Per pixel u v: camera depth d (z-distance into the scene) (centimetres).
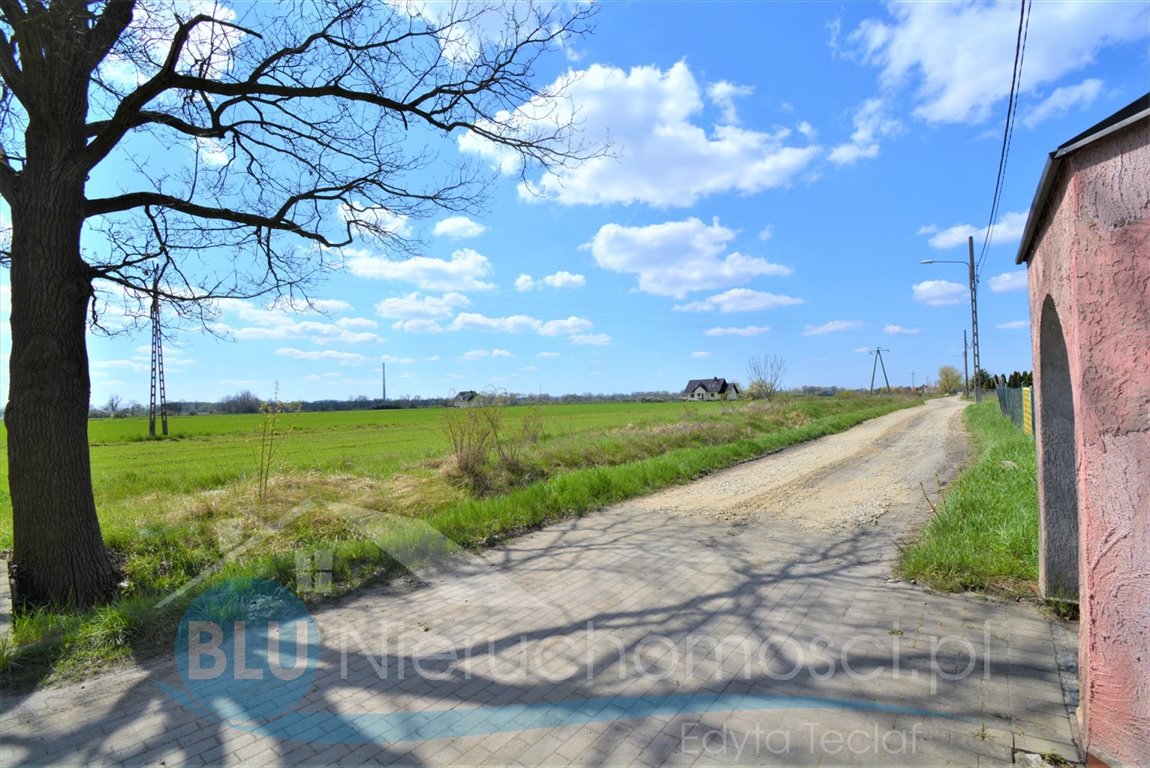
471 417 1098
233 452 2606
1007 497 745
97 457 2355
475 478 1034
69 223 523
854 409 3847
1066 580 452
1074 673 351
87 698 339
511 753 283
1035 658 370
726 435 1881
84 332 538
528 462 1180
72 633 407
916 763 271
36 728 309
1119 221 242
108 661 384
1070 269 268
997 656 374
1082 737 270
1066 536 452
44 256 509
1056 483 453
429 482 1002
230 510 789
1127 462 243
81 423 527
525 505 808
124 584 565
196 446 3067
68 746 293
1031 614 441
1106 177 246
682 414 2783
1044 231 362
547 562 605
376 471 1311
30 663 377
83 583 514
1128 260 240
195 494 1020
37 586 497
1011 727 297
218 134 650
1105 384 249
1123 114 242
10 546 748
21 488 503
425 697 336
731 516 825
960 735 292
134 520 771
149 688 350
